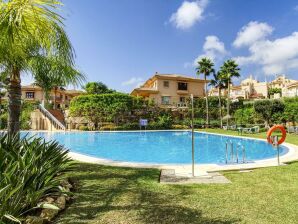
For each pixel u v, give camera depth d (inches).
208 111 1691.7
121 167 327.6
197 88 1899.6
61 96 2158.0
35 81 275.3
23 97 1953.7
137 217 161.3
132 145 851.4
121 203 187.2
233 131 1151.6
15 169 153.2
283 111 1053.2
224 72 1601.9
